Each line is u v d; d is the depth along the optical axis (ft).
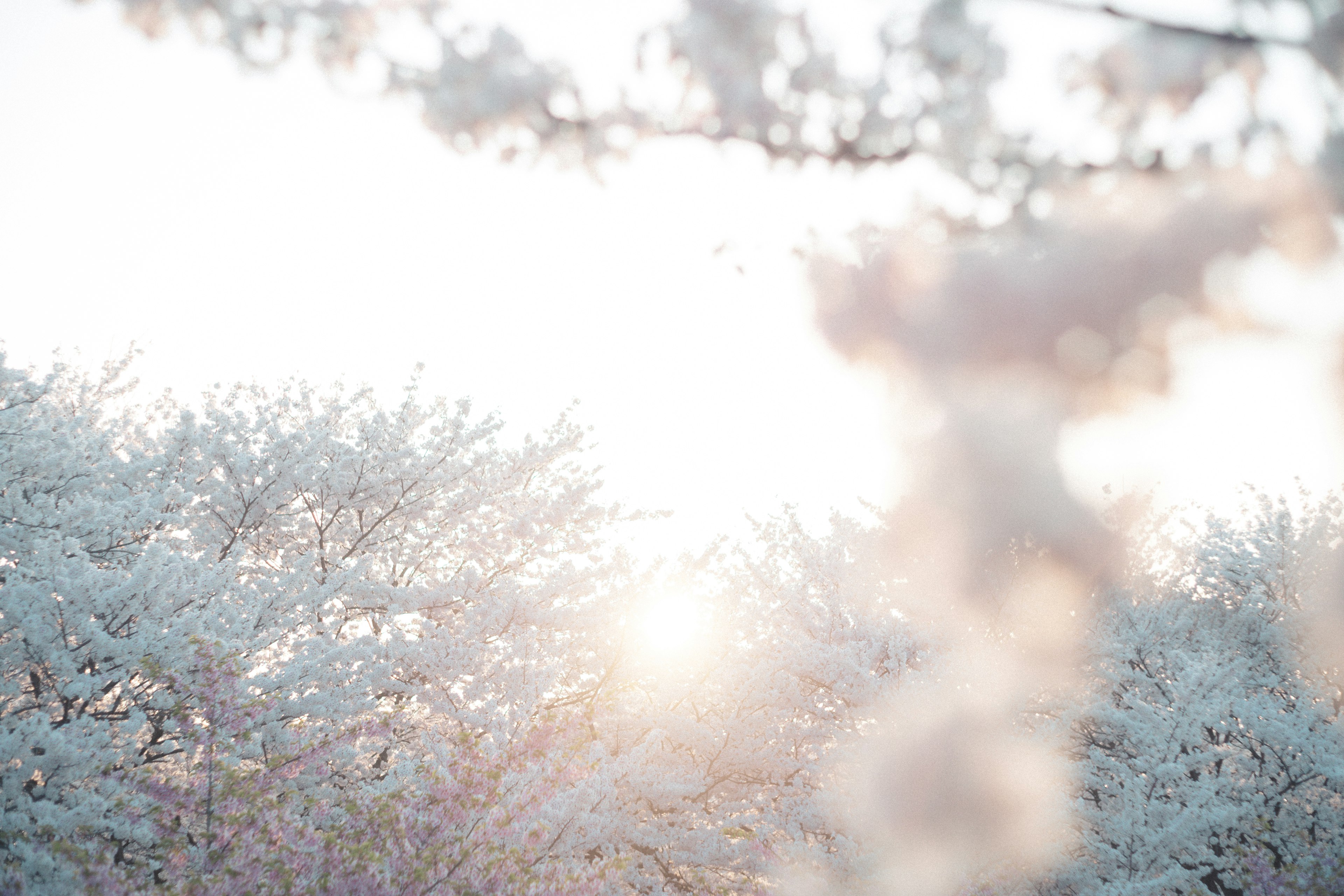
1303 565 34.94
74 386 39.68
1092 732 33.14
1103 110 5.85
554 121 6.27
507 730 28.76
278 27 6.02
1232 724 31.73
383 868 22.07
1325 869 27.66
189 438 32.78
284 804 23.86
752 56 5.80
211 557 31.19
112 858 21.38
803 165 6.17
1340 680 33.86
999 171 5.69
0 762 20.58
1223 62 5.52
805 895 24.82
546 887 22.71
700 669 33.99
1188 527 42.32
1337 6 5.09
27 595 22.81
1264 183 5.08
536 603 34.42
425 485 37.70
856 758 23.99
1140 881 25.82
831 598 32.68
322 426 38.68
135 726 23.12
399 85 6.22
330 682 28.81
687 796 30.81
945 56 5.65
